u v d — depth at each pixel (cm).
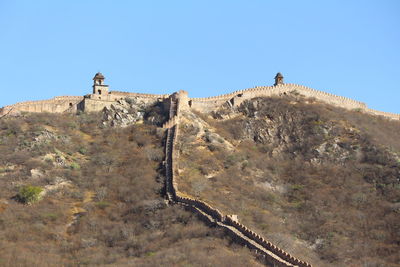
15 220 12619
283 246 11850
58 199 13688
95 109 17588
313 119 17400
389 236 12975
